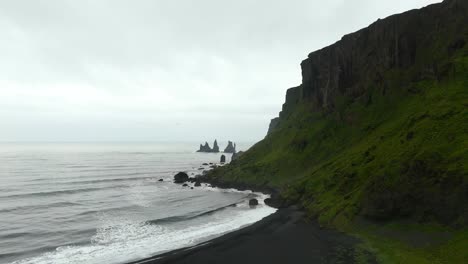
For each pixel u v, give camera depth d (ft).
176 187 401.08
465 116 198.90
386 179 183.21
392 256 137.69
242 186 373.20
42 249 173.99
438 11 332.60
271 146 455.22
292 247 164.86
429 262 124.26
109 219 237.86
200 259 155.02
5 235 198.80
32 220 234.99
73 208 274.98
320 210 215.72
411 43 338.13
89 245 179.93
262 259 151.53
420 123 223.92
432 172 164.25
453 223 142.61
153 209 273.54
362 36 396.16
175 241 184.96
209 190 374.84
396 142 229.25
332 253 151.74
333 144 341.41
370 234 167.02
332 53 436.35
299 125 439.63
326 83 442.09
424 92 286.87
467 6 304.30
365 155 246.06
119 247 175.73
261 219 230.27
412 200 165.27
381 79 351.05
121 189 384.06
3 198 317.63
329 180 247.91
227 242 179.01
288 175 342.23
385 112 317.42
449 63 271.69
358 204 190.80
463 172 150.51
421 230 151.64
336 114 380.37
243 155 484.74
